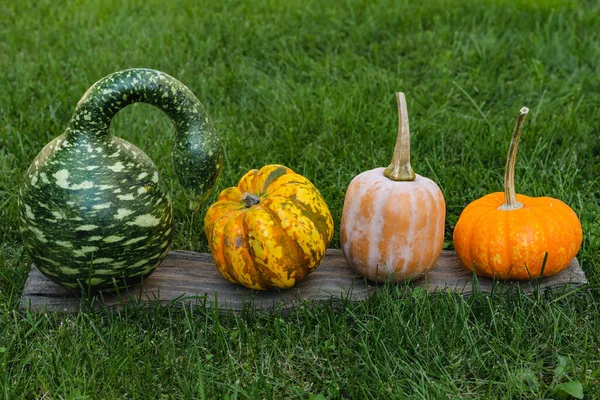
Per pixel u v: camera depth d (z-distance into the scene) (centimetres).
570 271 90
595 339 83
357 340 83
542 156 117
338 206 104
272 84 138
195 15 169
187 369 79
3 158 114
